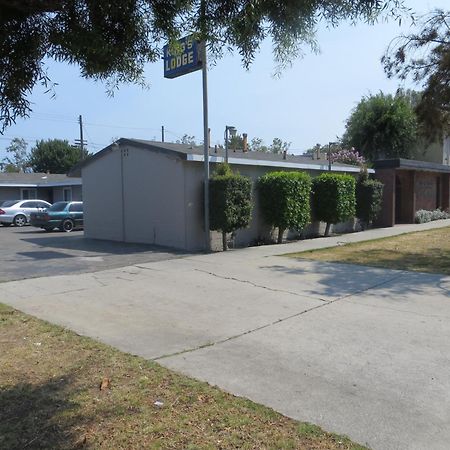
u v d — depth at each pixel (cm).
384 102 3591
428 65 1132
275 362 477
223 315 659
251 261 1136
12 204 2712
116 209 1652
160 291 816
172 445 318
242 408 373
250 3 310
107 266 1079
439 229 2002
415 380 431
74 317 652
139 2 338
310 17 329
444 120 1180
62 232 2186
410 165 2242
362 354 499
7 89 317
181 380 429
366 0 312
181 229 1385
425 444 321
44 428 341
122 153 1596
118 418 356
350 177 1792
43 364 470
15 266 1088
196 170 1384
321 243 1532
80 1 313
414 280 897
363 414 365
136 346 528
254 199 1544
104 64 360
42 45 321
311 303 723
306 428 341
